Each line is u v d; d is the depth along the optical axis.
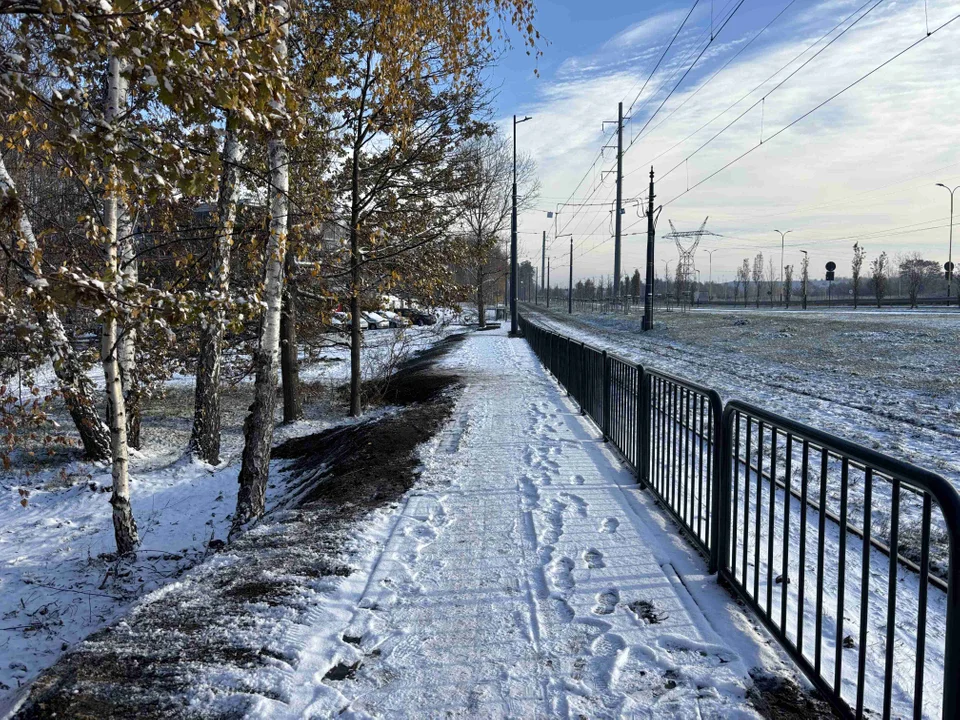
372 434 9.80
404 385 17.48
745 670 3.22
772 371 17.58
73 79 4.11
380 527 5.69
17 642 5.54
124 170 4.33
